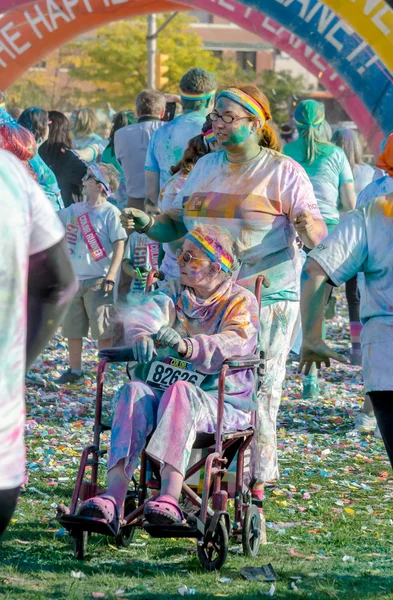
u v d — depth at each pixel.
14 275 3.44
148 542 6.46
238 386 6.09
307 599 5.31
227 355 5.89
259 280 6.48
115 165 15.56
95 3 17.25
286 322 6.83
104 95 59.97
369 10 12.12
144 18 60.12
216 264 6.05
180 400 5.77
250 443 6.53
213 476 5.96
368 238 5.29
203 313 6.10
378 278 5.30
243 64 83.31
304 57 14.57
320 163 12.05
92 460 6.12
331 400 11.82
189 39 61.84
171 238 7.18
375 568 5.99
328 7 12.27
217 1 14.98
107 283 11.62
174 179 8.66
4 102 12.81
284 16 12.85
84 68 59.69
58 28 17.33
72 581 5.50
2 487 3.40
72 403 11.12
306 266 5.31
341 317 18.95
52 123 14.16
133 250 11.61
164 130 10.73
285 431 10.29
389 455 5.41
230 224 6.73
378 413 5.38
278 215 6.75
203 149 8.50
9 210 3.44
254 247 6.72
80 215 11.81
